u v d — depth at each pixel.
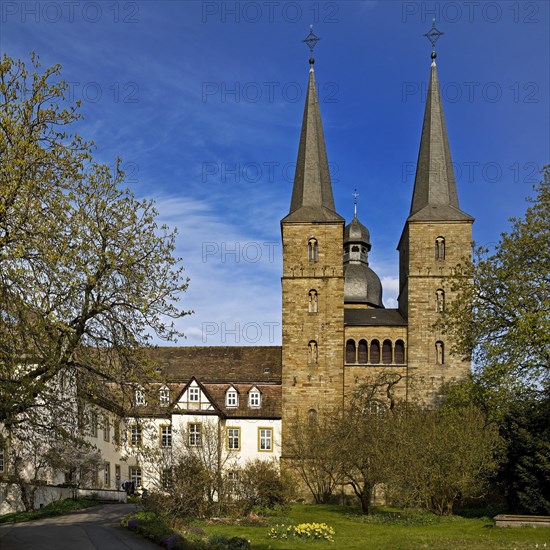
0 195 21.47
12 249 20.77
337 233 70.56
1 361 21.58
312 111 75.75
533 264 35.62
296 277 70.06
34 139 22.73
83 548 23.97
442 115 74.31
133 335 24.62
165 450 50.03
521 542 28.97
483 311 37.00
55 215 22.45
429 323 68.44
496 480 42.38
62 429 24.16
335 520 41.53
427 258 69.44
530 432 39.22
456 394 53.38
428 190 71.75
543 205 36.22
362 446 44.31
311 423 65.38
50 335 22.47
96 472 54.31
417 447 42.66
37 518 35.59
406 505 45.28
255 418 68.62
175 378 72.56
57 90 22.92
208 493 41.12
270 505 46.16
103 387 24.45
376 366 68.69
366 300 87.38
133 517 31.84
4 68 22.19
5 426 23.16
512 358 33.75
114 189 24.42
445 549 26.94
